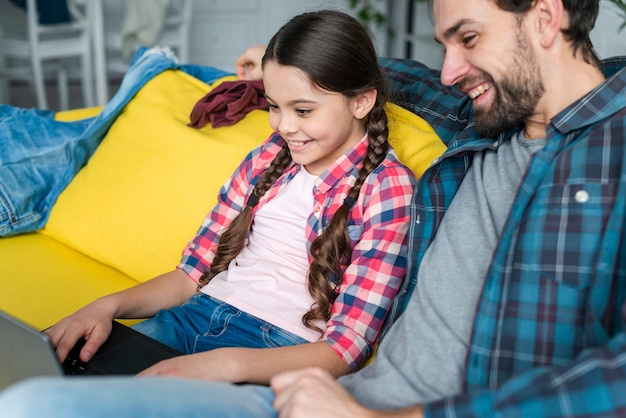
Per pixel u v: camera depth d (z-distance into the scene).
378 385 1.07
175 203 1.59
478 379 1.03
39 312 1.46
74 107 4.61
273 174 1.43
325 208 1.34
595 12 1.12
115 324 1.29
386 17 4.44
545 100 1.15
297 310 1.31
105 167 1.73
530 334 1.01
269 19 4.82
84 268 1.65
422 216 1.27
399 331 1.17
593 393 0.80
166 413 0.81
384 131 1.34
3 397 0.76
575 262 1.00
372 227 1.28
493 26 1.11
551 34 1.10
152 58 1.88
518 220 1.06
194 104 1.79
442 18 1.15
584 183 1.02
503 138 1.25
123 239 1.62
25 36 4.11
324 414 0.90
